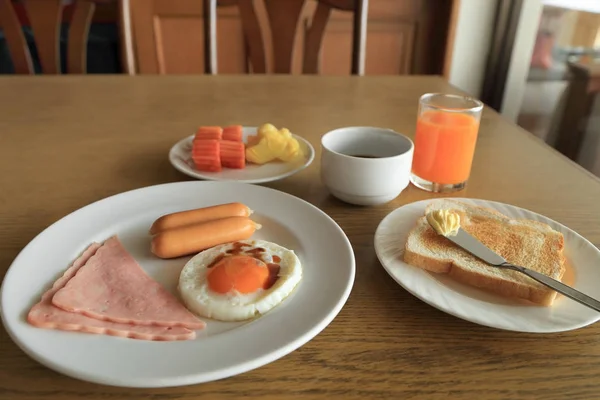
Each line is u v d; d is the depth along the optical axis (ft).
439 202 2.56
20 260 1.97
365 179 2.56
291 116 4.00
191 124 3.80
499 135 3.78
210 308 1.79
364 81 4.94
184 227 2.16
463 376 1.65
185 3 7.89
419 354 1.75
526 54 8.47
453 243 2.17
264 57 5.42
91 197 2.75
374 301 2.01
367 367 1.69
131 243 2.24
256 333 1.68
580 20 7.66
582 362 1.72
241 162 2.99
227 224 2.17
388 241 2.24
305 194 2.86
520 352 1.76
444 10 8.22
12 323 1.65
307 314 1.76
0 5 4.91
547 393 1.59
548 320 1.78
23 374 1.61
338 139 2.88
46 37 5.09
